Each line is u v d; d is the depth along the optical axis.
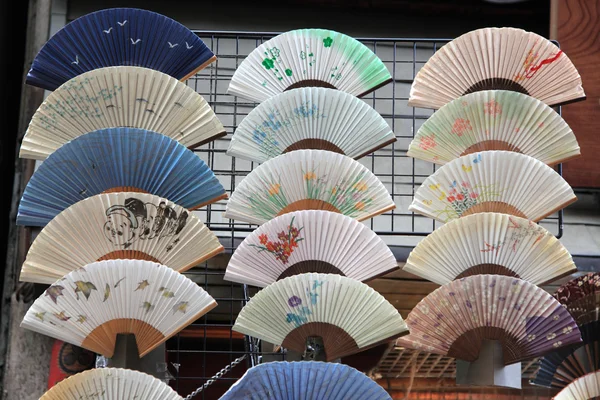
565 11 4.74
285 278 3.15
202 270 4.38
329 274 3.15
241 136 3.67
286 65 3.90
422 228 4.62
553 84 3.87
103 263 3.12
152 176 3.42
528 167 3.54
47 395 2.92
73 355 4.35
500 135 3.71
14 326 4.46
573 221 4.65
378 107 4.93
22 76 5.46
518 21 5.23
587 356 3.76
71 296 3.12
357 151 3.71
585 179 4.57
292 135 3.69
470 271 3.46
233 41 5.05
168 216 3.30
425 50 5.09
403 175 4.34
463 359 3.35
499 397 4.61
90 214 3.27
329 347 3.19
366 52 3.92
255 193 3.50
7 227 5.37
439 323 3.31
